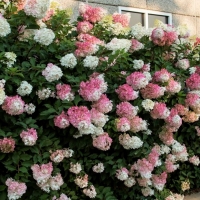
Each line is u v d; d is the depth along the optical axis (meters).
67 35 3.89
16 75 3.09
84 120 2.96
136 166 3.41
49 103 3.27
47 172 2.89
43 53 3.41
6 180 2.94
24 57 3.42
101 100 3.19
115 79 3.64
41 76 3.16
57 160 3.03
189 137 4.36
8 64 3.06
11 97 2.92
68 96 3.13
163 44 3.95
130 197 3.68
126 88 3.36
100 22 4.12
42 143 3.06
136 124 3.36
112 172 3.40
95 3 6.00
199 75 4.11
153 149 3.63
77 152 3.38
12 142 2.86
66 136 3.29
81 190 3.39
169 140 3.79
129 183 3.44
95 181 3.57
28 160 3.00
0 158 2.90
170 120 3.67
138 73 3.45
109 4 6.16
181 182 4.34
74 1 5.76
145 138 3.57
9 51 3.32
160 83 3.71
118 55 3.44
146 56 4.03
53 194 3.11
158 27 4.07
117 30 4.07
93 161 3.44
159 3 6.78
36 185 3.08
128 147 3.34
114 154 3.49
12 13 3.51
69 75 3.35
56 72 3.09
